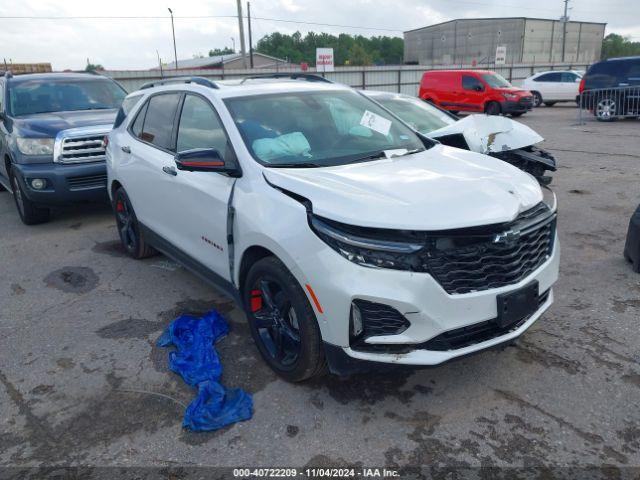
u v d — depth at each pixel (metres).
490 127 6.23
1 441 2.95
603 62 17.27
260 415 3.07
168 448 2.84
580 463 2.63
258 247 3.27
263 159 3.49
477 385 3.27
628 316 4.04
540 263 3.20
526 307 2.96
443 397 3.17
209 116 3.98
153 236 4.95
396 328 2.76
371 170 3.37
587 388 3.20
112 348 3.88
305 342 3.03
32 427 3.05
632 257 4.90
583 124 17.00
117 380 3.48
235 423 3.01
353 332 2.81
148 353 3.79
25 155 6.62
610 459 2.65
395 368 2.81
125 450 2.84
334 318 2.80
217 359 3.59
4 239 6.67
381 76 34.16
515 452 2.72
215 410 3.08
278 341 3.34
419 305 2.70
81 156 6.75
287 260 2.96
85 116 7.35
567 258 5.28
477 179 3.20
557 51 66.44
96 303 4.66
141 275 5.27
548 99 25.11
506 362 3.50
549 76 25.03
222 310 4.43
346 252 2.74
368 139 3.98
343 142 3.84
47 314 4.49
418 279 2.69
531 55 64.19
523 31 62.47
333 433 2.91
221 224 3.62
